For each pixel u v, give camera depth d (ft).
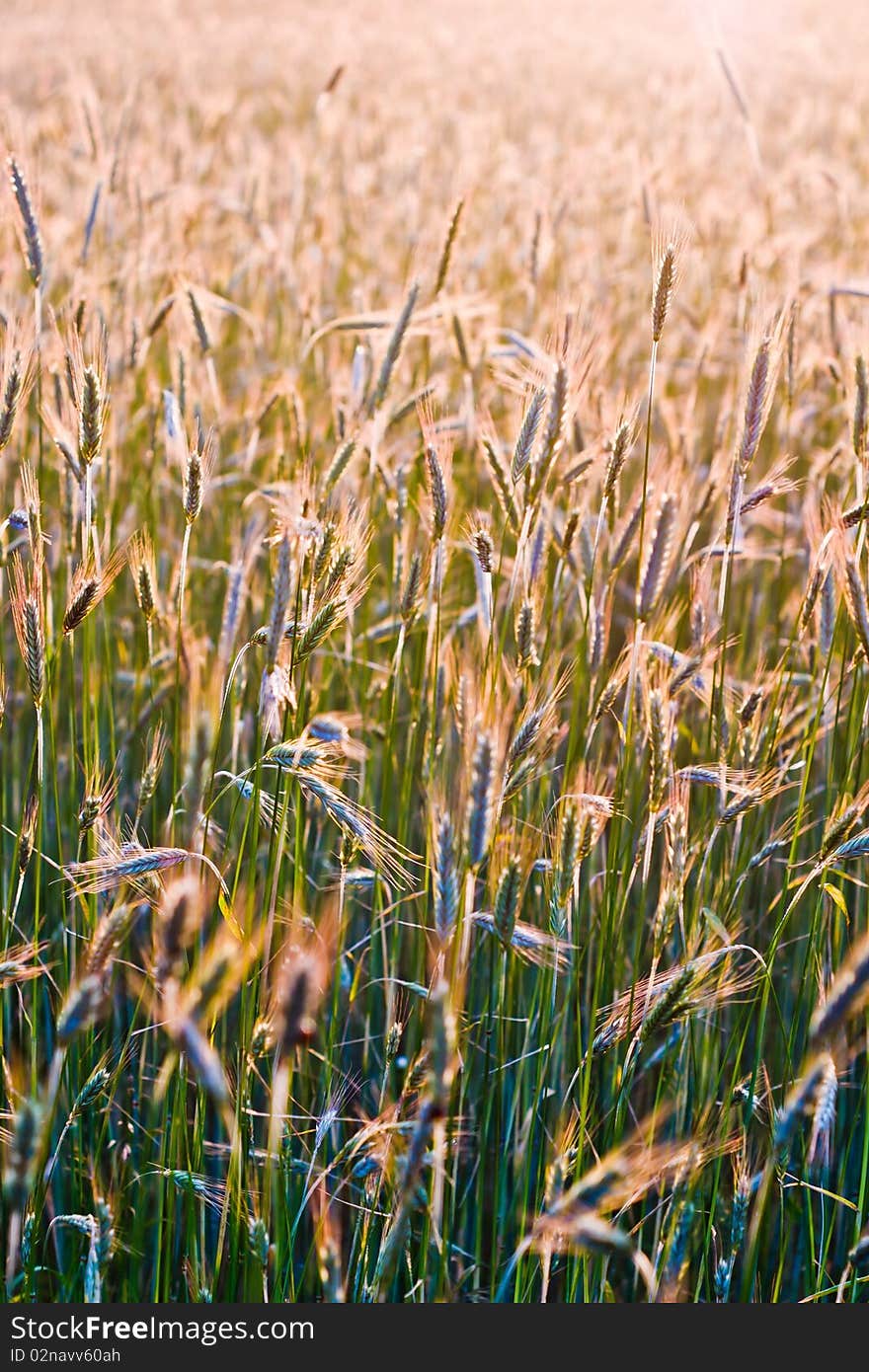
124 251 10.70
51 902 8.02
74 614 7.10
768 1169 6.80
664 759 7.00
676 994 6.75
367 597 8.62
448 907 6.48
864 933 7.54
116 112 19.70
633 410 7.10
